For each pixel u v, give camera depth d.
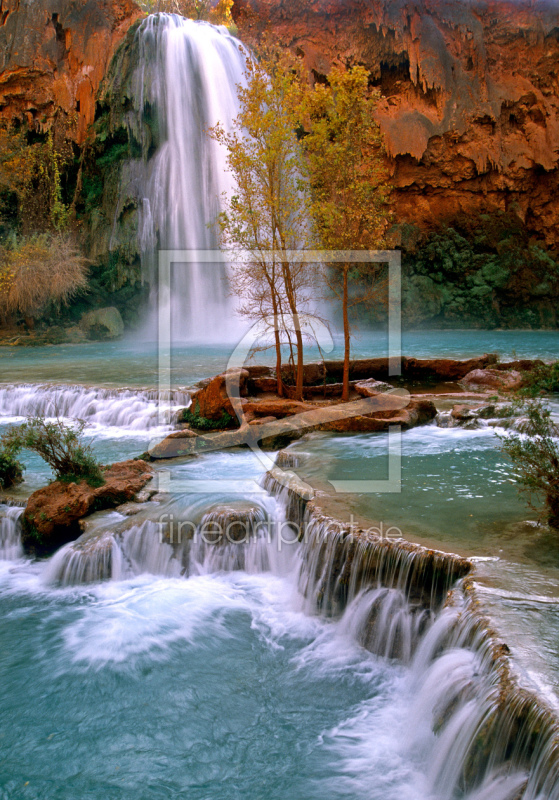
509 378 14.56
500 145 35.66
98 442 13.36
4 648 6.61
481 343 26.69
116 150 33.62
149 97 32.91
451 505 7.52
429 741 4.84
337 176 12.59
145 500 9.08
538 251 36.75
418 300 35.22
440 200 36.47
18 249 32.28
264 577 7.98
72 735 5.42
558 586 5.38
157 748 5.27
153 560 8.17
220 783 4.88
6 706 5.77
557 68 35.03
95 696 5.88
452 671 4.77
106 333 32.56
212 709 5.67
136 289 33.94
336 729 5.36
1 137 34.12
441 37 33.97
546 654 4.36
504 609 4.97
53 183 34.84
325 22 34.22
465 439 10.70
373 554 6.48
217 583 7.89
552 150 35.69
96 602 7.49
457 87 34.50
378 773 4.84
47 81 34.62
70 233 34.31
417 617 6.02
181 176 34.03
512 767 3.95
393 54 33.94
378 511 7.36
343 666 6.14
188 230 34.41
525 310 36.22
